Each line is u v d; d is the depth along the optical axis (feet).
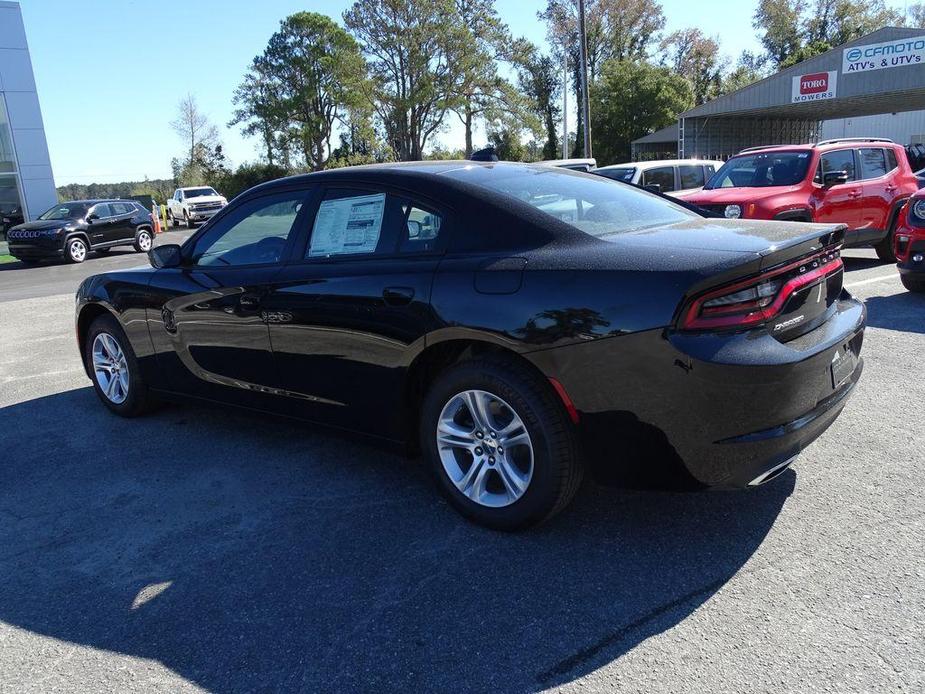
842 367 9.98
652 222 11.09
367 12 173.88
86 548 10.37
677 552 9.41
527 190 10.94
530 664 7.47
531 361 9.16
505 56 181.57
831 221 29.99
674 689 6.98
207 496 11.89
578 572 9.07
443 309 9.84
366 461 13.07
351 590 8.96
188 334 13.75
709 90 217.36
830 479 11.23
